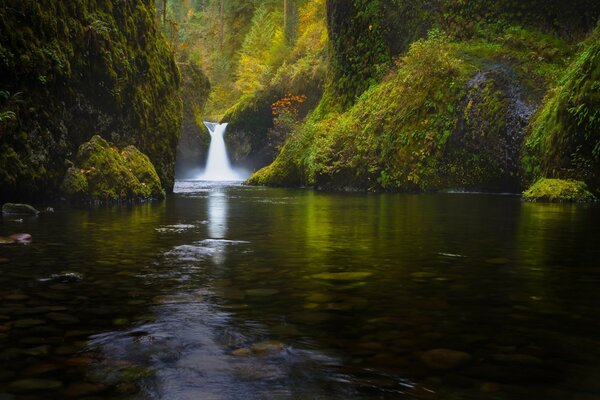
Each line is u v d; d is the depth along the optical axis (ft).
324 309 6.98
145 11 39.70
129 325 6.26
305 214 22.99
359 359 5.13
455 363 5.00
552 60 47.52
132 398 4.25
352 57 64.44
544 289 8.16
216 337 5.81
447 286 8.39
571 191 31.60
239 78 141.38
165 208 26.32
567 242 13.62
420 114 47.70
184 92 98.02
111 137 33.94
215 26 166.09
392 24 61.21
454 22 56.18
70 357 5.17
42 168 26.78
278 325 6.27
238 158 97.91
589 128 32.27
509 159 42.60
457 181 45.19
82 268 9.93
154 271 9.68
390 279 8.96
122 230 16.46
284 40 123.44
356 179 51.16
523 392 4.32
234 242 13.69
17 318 6.53
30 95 25.85
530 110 42.24
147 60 38.91
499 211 24.30
